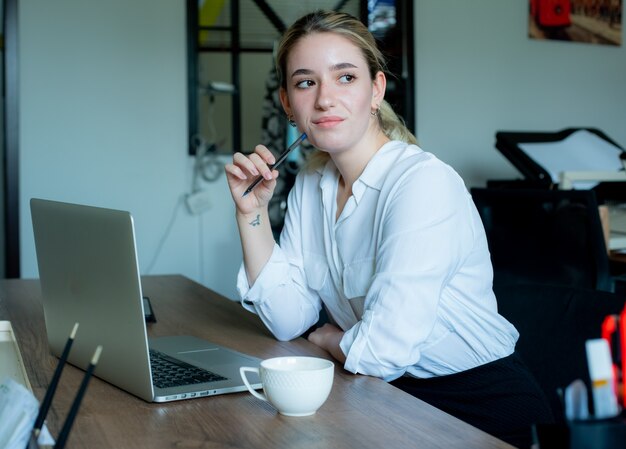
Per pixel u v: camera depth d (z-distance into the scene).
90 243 1.13
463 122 4.98
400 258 1.31
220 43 4.53
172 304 1.90
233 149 4.60
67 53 4.28
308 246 1.61
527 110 5.12
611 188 3.37
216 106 4.55
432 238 1.32
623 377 0.64
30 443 0.77
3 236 4.38
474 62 4.98
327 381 1.00
